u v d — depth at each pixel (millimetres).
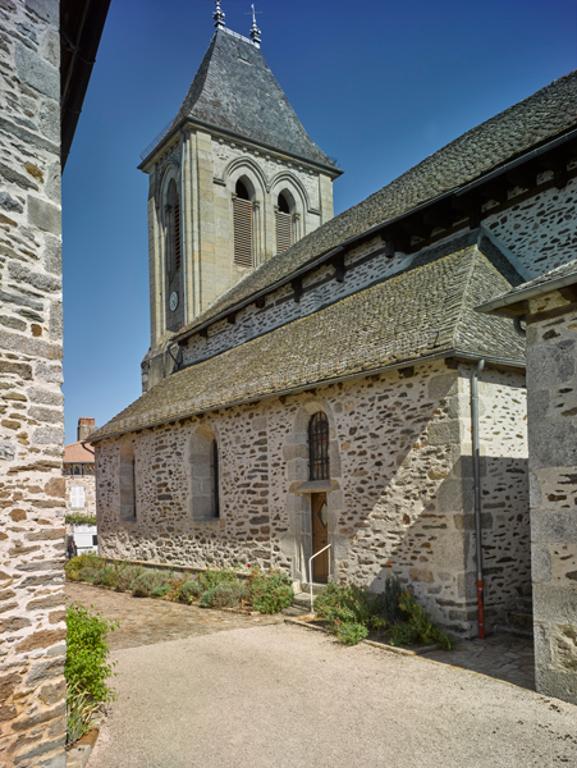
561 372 5719
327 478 10055
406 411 8367
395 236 11898
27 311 4695
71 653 5102
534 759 4465
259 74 26234
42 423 4660
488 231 10539
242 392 11336
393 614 7895
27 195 4820
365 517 8844
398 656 6973
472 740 4785
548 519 5715
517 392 8367
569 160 9383
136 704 5805
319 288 13766
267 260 23188
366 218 13969
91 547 21969
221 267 21844
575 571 5484
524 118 11781
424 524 8008
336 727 5121
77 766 4438
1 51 4793
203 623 9250
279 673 6559
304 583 9977
